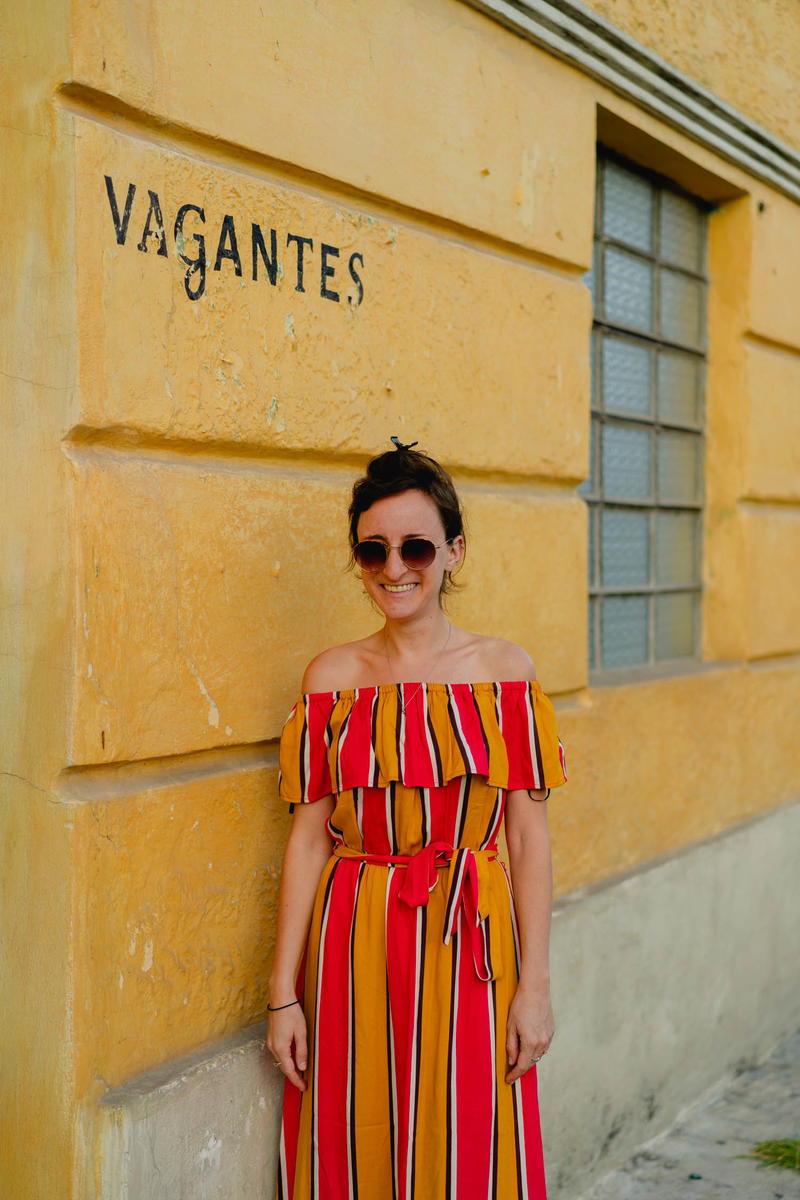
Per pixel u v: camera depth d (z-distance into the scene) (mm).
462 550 2180
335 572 2482
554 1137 3064
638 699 3562
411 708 2088
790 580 4492
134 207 2006
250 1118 2209
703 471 4285
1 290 1998
